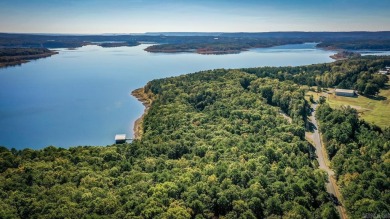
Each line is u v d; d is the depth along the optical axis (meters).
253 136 169.62
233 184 117.25
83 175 127.56
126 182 124.31
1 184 119.00
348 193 117.25
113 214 100.25
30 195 113.69
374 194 111.38
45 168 133.88
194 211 104.50
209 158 143.62
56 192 114.62
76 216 99.69
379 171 129.75
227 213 103.81
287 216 100.62
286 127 182.75
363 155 145.50
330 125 186.88
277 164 136.50
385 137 167.38
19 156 150.38
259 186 113.50
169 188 112.06
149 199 106.06
